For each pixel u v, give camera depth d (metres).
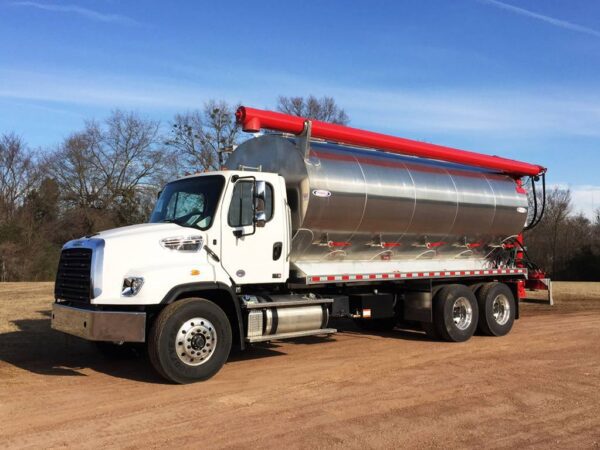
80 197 44.75
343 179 9.18
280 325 8.48
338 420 5.85
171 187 8.90
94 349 9.55
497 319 11.67
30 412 6.10
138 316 7.10
